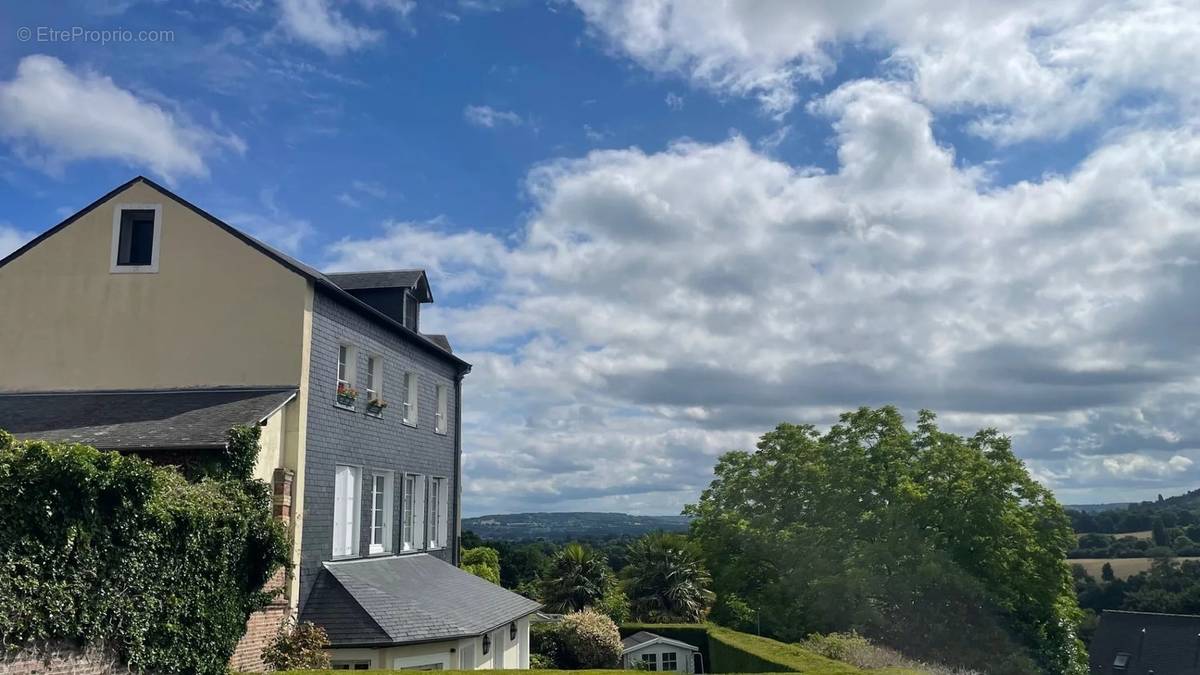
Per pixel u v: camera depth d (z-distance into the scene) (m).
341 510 18.20
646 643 36.62
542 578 46.81
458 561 26.53
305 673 12.45
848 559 31.30
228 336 16.34
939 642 28.61
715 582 39.22
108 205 17.00
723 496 39.41
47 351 16.61
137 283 16.67
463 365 27.08
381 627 15.30
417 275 23.28
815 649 22.89
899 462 32.28
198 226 16.77
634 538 49.03
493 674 13.29
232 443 13.55
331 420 17.52
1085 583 68.81
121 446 13.23
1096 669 59.75
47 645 8.84
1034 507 30.39
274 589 13.70
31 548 8.56
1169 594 63.19
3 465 8.32
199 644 11.22
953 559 29.05
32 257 17.00
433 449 24.62
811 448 36.47
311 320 16.62
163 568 10.48
